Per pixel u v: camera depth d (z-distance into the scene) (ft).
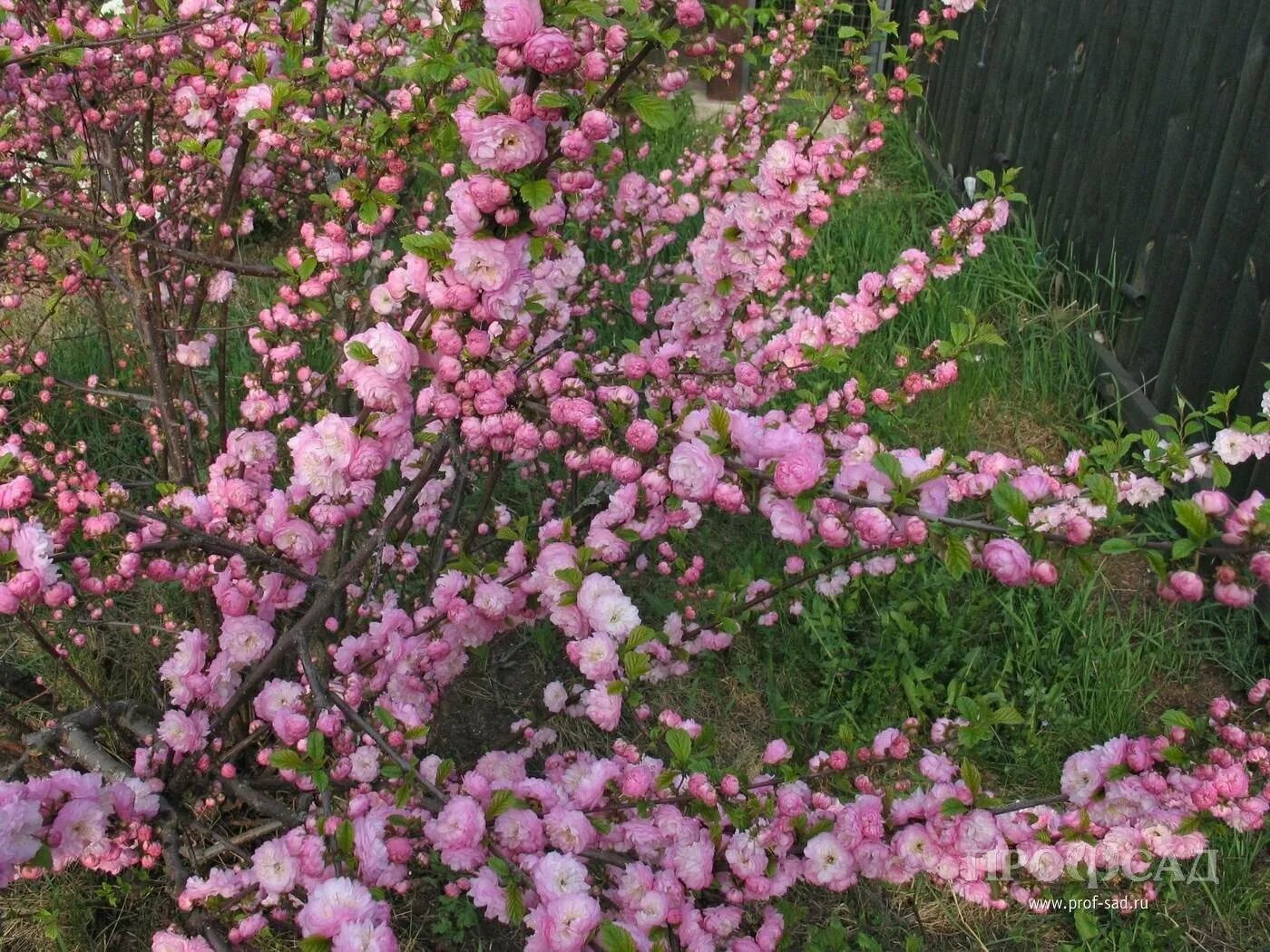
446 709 10.27
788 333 9.36
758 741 10.75
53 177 10.57
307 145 7.85
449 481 10.19
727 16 7.04
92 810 6.12
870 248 17.76
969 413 14.73
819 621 11.46
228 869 8.29
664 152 19.98
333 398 10.16
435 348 6.48
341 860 6.24
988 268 16.93
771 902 8.28
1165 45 14.43
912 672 10.85
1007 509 5.57
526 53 5.32
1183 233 13.83
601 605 6.94
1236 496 12.32
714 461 6.18
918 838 7.23
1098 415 15.25
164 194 10.06
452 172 7.98
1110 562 12.91
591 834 6.71
